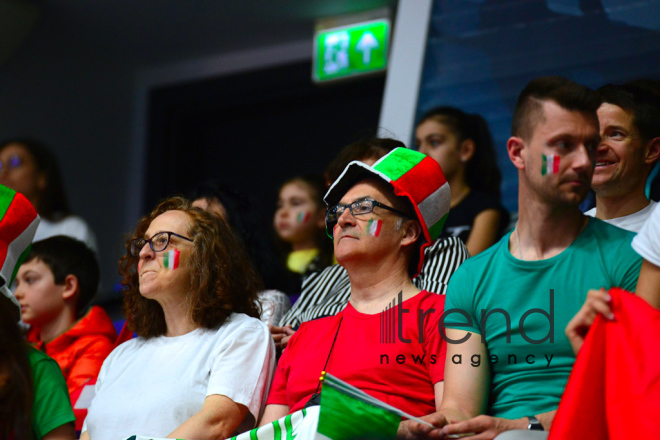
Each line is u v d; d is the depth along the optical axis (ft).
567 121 13.23
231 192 22.16
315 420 13.53
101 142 44.45
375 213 15.33
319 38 39.86
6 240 16.12
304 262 27.30
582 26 30.04
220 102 44.06
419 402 14.25
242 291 16.98
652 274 12.13
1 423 13.11
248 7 39.99
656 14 29.07
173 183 44.55
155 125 45.09
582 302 13.12
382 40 38.50
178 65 45.19
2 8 39.17
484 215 24.20
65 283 22.12
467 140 25.86
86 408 18.71
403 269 15.49
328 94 42.01
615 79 28.76
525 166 13.56
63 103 42.96
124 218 44.91
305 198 27.91
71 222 31.27
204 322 16.26
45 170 31.55
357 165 15.66
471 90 30.96
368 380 14.46
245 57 43.83
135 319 16.85
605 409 11.46
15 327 13.79
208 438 14.61
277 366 16.21
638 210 17.61
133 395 15.46
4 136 40.11
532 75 30.17
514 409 13.23
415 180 15.39
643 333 11.44
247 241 21.81
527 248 13.82
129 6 40.55
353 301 15.72
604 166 17.48
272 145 43.62
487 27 31.76
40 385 15.28
